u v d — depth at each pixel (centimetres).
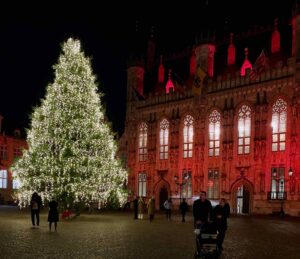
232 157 6297
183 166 6894
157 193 7175
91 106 4097
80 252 1723
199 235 1509
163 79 7981
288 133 5753
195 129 6775
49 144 3950
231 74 6531
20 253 1667
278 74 5953
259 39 6894
